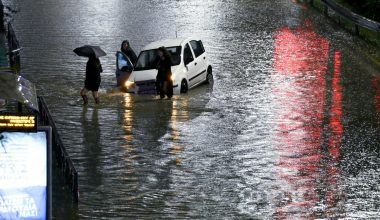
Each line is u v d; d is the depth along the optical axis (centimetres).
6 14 8394
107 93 5222
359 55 6681
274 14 8906
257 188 3262
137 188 3238
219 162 3638
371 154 3794
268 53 6694
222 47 6925
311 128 4312
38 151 2234
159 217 2897
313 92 5275
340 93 5250
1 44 6469
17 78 2564
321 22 8388
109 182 3309
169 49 5397
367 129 4300
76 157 3681
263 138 4084
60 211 2930
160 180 3353
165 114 4616
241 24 8188
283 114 4634
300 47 6988
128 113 4641
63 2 9475
